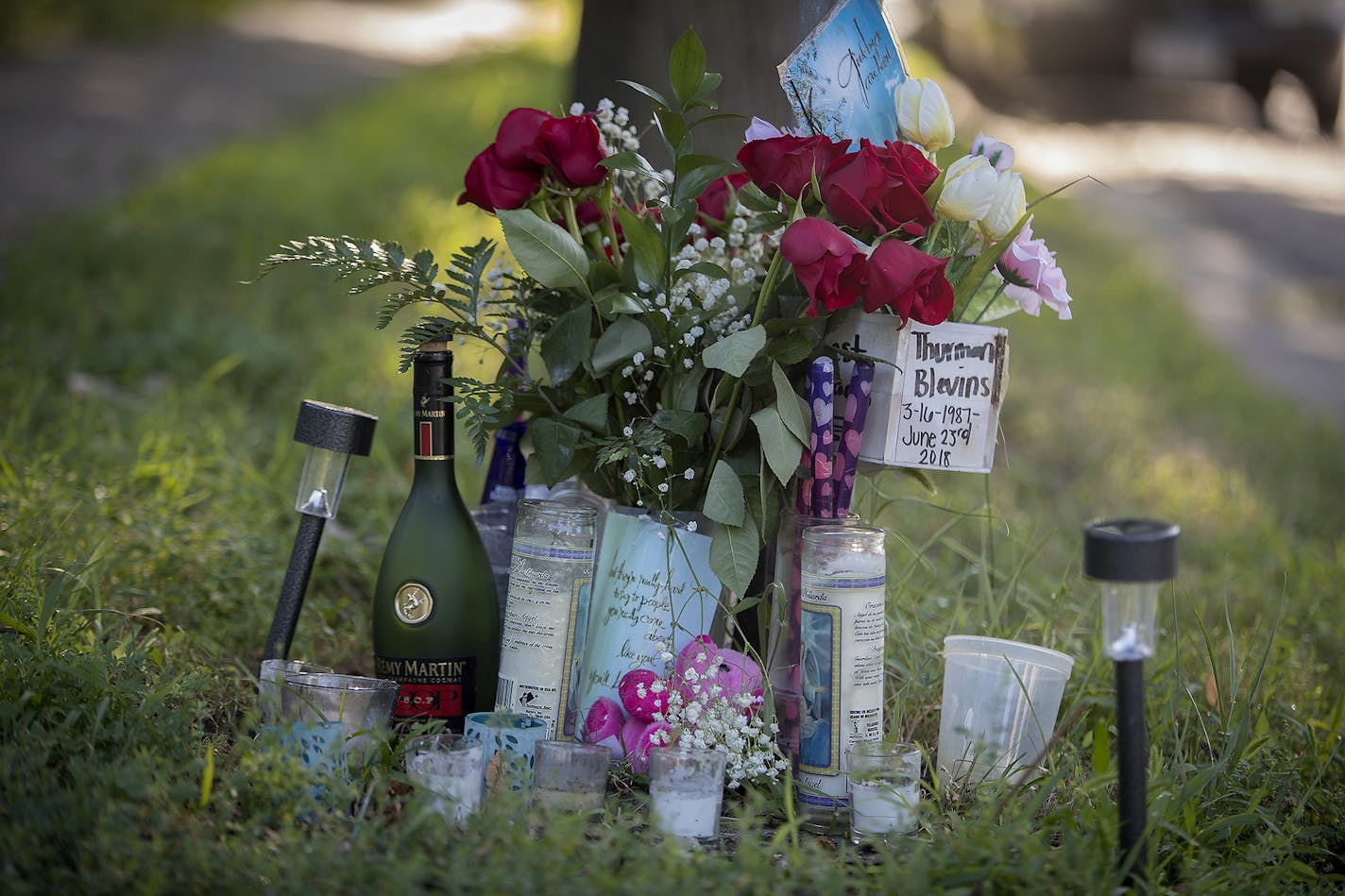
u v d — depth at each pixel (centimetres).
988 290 211
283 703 179
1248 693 233
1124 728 159
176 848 150
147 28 1605
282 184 772
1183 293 931
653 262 191
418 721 195
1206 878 168
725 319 192
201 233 632
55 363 410
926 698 232
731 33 323
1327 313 923
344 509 327
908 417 194
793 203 185
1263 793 191
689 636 194
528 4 2622
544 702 186
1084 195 1275
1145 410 581
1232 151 1609
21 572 224
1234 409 611
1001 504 403
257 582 266
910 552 271
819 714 184
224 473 328
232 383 430
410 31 2050
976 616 268
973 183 184
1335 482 506
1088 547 155
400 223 683
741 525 187
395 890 143
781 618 192
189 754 174
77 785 159
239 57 1517
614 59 352
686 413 190
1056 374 628
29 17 1379
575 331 192
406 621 196
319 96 1284
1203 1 1673
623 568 195
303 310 531
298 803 162
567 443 192
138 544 265
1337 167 1561
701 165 191
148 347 440
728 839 179
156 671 207
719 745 183
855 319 194
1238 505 444
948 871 158
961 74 1733
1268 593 344
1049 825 176
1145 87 1720
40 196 730
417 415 198
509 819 160
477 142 1023
